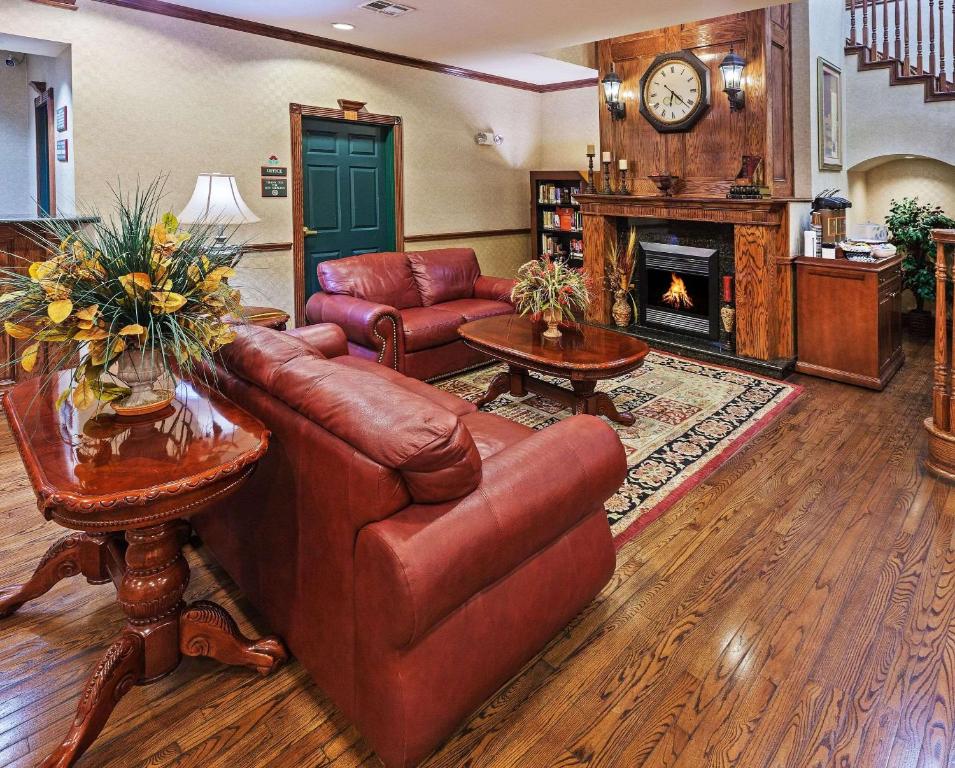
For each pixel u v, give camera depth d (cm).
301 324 531
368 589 138
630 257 568
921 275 542
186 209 393
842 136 555
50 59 435
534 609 167
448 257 517
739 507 270
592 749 154
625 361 321
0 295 154
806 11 475
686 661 182
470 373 478
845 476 297
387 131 579
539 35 482
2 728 160
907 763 147
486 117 661
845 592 212
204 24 441
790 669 178
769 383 442
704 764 149
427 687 140
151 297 157
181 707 168
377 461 135
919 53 527
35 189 539
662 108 523
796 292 462
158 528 157
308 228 535
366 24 460
